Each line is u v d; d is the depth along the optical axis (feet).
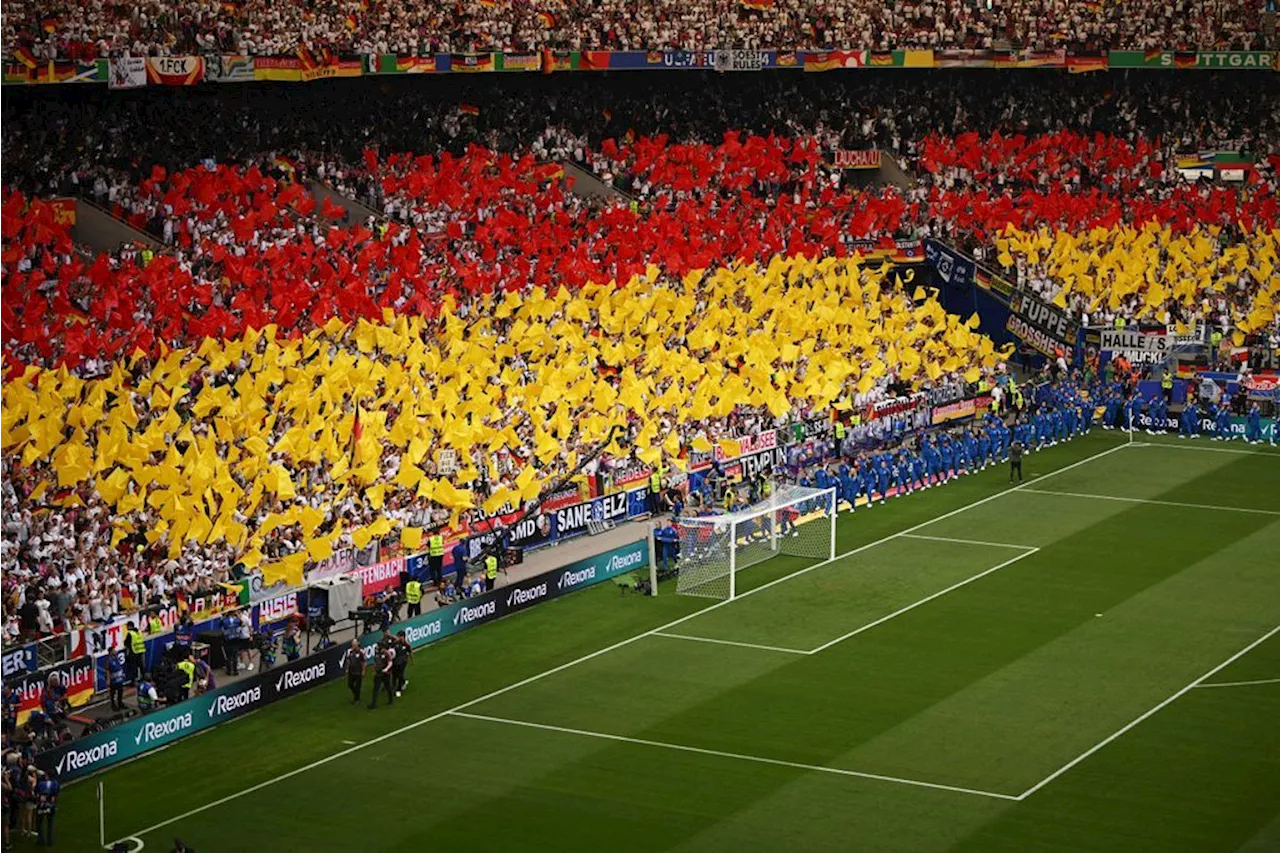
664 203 366.84
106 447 202.69
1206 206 379.14
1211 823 149.28
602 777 161.58
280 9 333.42
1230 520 254.68
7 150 305.53
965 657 194.80
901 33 401.49
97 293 264.31
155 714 169.58
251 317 256.11
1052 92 428.15
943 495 271.28
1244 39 407.23
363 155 353.51
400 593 207.31
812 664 192.75
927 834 147.74
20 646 175.42
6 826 147.84
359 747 170.09
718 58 378.53
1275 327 337.72
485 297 288.30
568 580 220.43
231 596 195.83
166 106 332.19
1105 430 317.22
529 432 256.32
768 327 305.32
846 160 401.90
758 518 234.79
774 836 147.74
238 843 147.54
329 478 225.97
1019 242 359.46
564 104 392.27
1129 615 209.87
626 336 291.79
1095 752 166.20
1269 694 181.88
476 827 150.61
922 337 321.32
